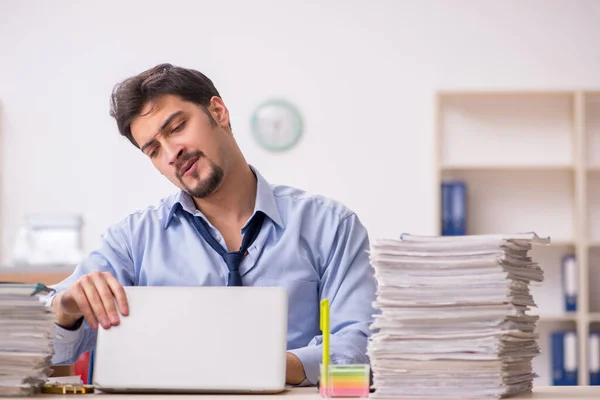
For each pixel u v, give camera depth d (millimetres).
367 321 2305
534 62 5645
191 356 1543
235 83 5637
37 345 1513
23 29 5641
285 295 1552
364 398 1447
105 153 5602
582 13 5648
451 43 5641
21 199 5574
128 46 5645
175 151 2195
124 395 1541
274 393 1544
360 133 5602
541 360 5496
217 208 2398
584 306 5270
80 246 4746
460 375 1432
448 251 1447
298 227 2416
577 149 5398
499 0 5660
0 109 5605
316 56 5637
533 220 5621
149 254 2438
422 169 5582
